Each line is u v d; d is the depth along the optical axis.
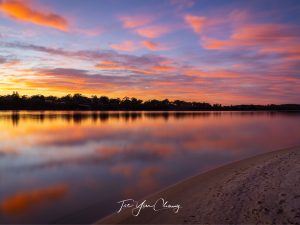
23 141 31.58
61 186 12.73
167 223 7.74
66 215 9.23
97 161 18.91
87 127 53.75
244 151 22.89
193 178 12.43
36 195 11.45
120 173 15.11
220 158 19.56
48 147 26.59
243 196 9.36
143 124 63.78
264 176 11.75
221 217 7.84
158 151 23.27
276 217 7.57
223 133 40.47
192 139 32.53
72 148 25.77
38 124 63.16
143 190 11.71
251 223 7.35
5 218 9.12
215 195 9.73
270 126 56.72
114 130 46.72
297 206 8.12
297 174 11.60
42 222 8.78
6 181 13.82
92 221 8.63
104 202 10.30
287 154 17.36
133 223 7.92
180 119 92.81
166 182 12.98
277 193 9.34
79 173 15.38
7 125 59.81
